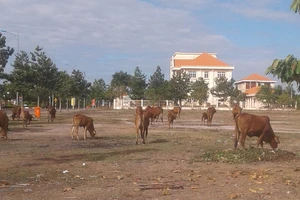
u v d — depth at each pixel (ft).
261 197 30.60
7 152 54.49
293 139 78.38
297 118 177.47
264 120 53.72
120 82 393.50
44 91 189.26
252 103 348.59
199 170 42.16
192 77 366.84
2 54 131.64
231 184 35.19
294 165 45.80
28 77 185.47
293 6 21.49
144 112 67.21
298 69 20.95
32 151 55.72
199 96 293.02
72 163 45.62
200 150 58.49
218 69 368.07
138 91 340.80
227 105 311.47
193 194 31.22
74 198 29.60
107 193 31.24
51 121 128.77
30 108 234.79
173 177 38.11
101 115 184.34
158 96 295.89
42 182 35.24
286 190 33.01
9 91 200.23
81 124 73.97
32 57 189.67
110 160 48.21
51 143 66.49
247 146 62.85
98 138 75.97
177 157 51.39
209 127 111.55
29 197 29.81
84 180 36.29
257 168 43.65
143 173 40.14
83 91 275.39
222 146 63.93
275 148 54.90
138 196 30.37
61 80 223.71
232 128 107.76
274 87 333.62
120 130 96.02
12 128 99.14
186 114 198.80
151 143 67.87
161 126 114.01
